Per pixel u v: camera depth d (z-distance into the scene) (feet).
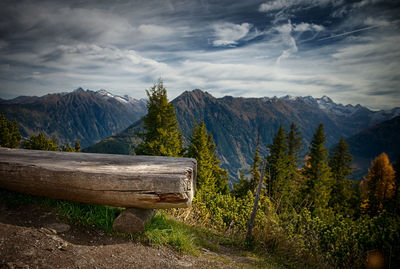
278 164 76.33
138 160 12.87
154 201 10.18
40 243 8.54
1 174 11.00
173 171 10.57
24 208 10.61
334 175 92.63
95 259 8.55
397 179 106.22
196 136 75.36
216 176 92.94
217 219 21.49
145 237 11.02
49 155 13.29
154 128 64.34
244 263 12.76
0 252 7.52
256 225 18.80
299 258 15.92
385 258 15.60
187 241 12.12
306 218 18.19
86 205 11.75
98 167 11.14
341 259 16.37
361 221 19.03
